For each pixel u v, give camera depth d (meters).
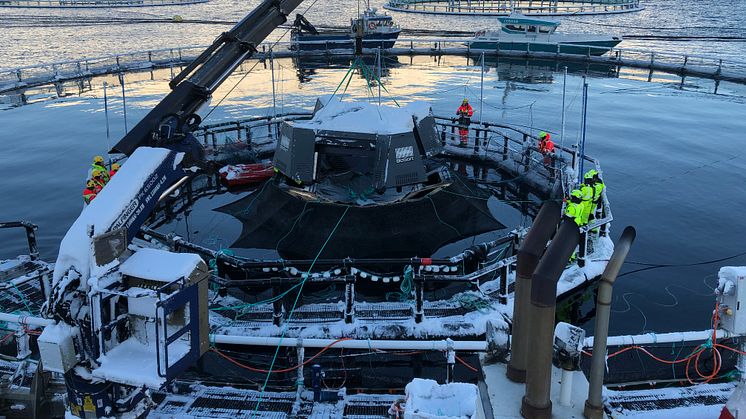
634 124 31.12
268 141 27.75
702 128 30.30
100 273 6.88
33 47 68.12
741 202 20.25
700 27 90.12
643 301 13.87
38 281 13.74
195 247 13.88
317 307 12.75
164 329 6.62
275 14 14.04
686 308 13.56
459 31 84.25
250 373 11.39
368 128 17.59
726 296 7.06
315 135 17.84
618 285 14.62
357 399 9.56
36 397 9.20
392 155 17.25
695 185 21.95
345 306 12.28
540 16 95.75
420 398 4.99
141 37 78.50
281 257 15.77
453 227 16.86
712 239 17.31
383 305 12.84
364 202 17.27
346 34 61.31
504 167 23.81
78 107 35.78
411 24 96.19
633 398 9.43
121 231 7.14
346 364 11.59
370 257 15.45
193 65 12.73
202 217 19.11
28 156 25.50
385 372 11.41
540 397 3.23
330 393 9.58
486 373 3.77
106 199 7.20
